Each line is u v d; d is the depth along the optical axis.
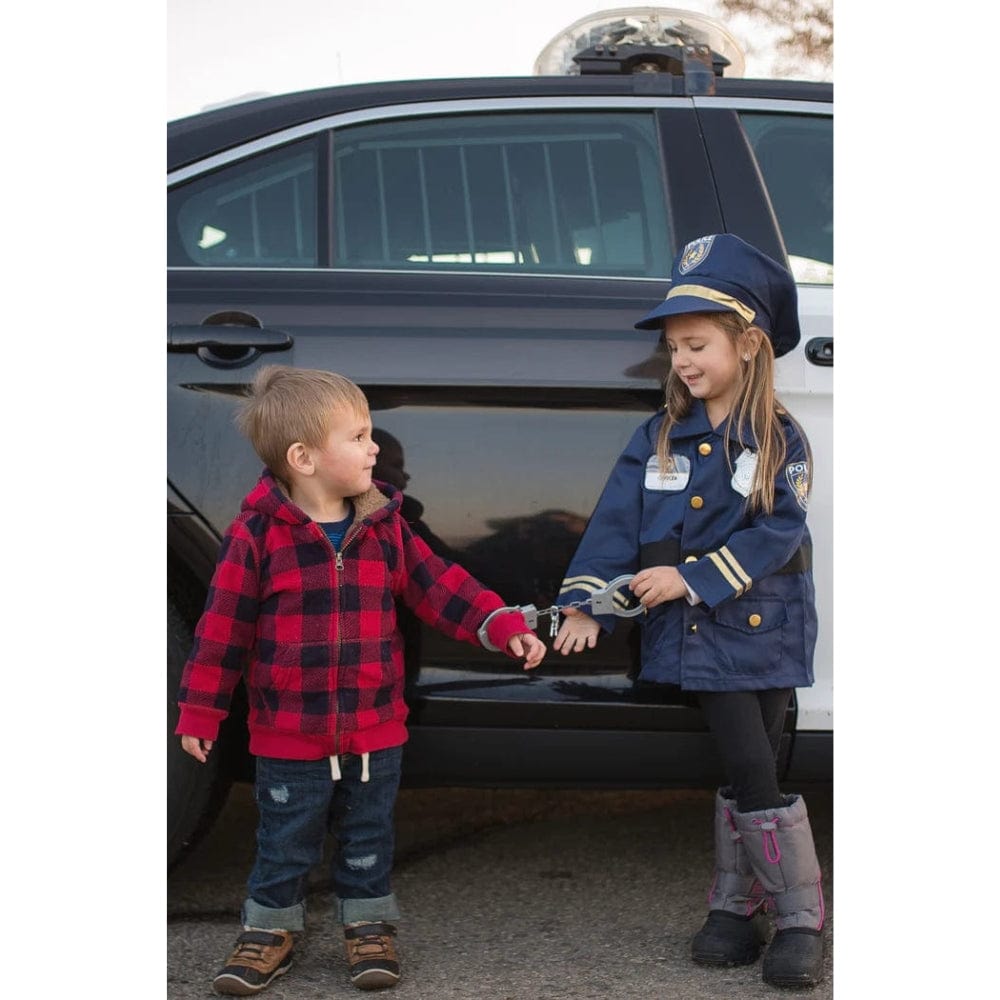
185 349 1.94
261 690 1.81
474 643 1.91
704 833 2.60
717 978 1.83
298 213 2.06
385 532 1.85
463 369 1.94
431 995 1.78
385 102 2.12
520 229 2.09
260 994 1.78
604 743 1.96
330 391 1.78
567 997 1.77
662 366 1.96
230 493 1.93
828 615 2.03
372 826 1.84
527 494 1.95
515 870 2.35
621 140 2.13
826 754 2.01
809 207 2.15
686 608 1.86
